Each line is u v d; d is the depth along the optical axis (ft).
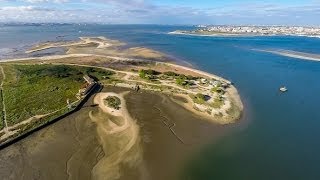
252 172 152.46
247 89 290.97
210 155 166.91
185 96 259.39
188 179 145.38
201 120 212.23
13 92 259.60
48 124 201.77
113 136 186.39
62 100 241.96
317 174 151.43
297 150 174.60
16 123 199.41
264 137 189.47
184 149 172.45
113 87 286.05
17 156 163.53
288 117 222.69
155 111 227.20
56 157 162.71
